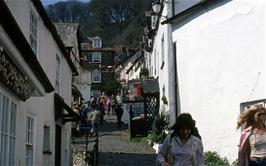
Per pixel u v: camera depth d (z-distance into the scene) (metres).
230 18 13.44
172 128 6.57
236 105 12.90
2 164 7.31
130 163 15.87
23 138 9.37
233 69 13.15
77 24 32.41
